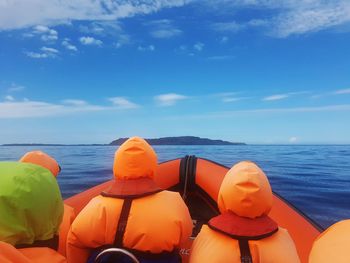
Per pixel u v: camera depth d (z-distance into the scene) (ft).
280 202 9.32
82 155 130.11
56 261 3.23
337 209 25.44
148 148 4.47
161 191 4.49
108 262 4.23
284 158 108.68
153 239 4.21
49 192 3.36
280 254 3.76
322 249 2.66
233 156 124.77
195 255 4.02
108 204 4.31
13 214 3.11
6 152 214.28
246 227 3.82
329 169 64.49
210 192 10.62
